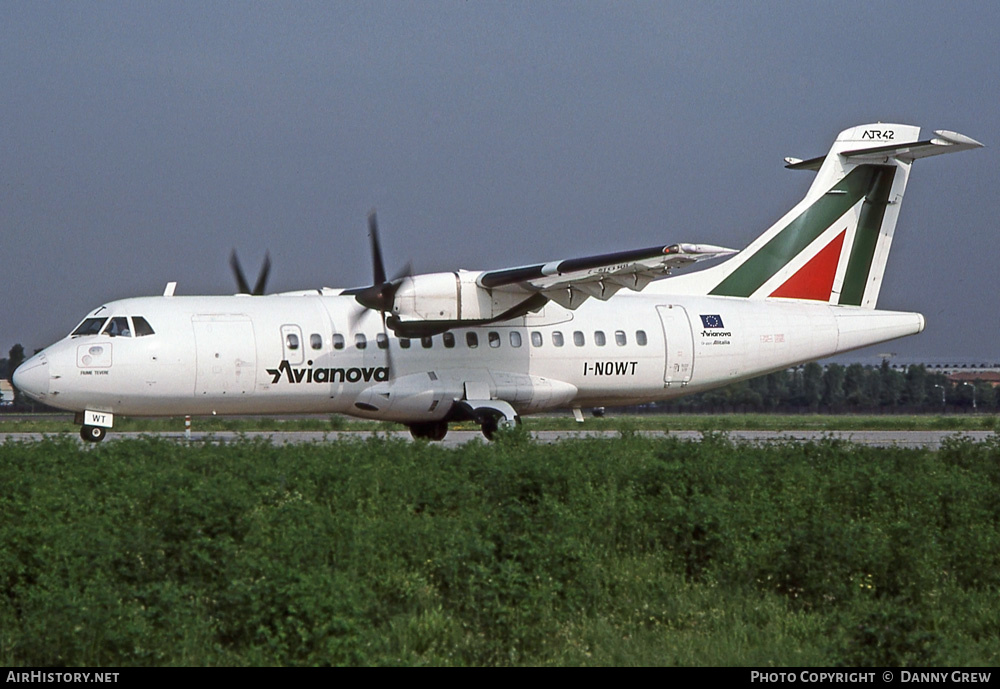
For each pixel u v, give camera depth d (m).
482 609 22.06
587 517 31.28
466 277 55.31
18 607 22.28
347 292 61.75
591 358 60.72
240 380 54.78
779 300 64.94
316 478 36.25
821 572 25.83
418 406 57.91
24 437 68.81
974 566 27.45
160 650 19.67
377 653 20.28
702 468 37.50
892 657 20.02
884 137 65.44
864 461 43.56
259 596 21.08
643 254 50.72
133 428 81.25
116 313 54.47
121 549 24.75
